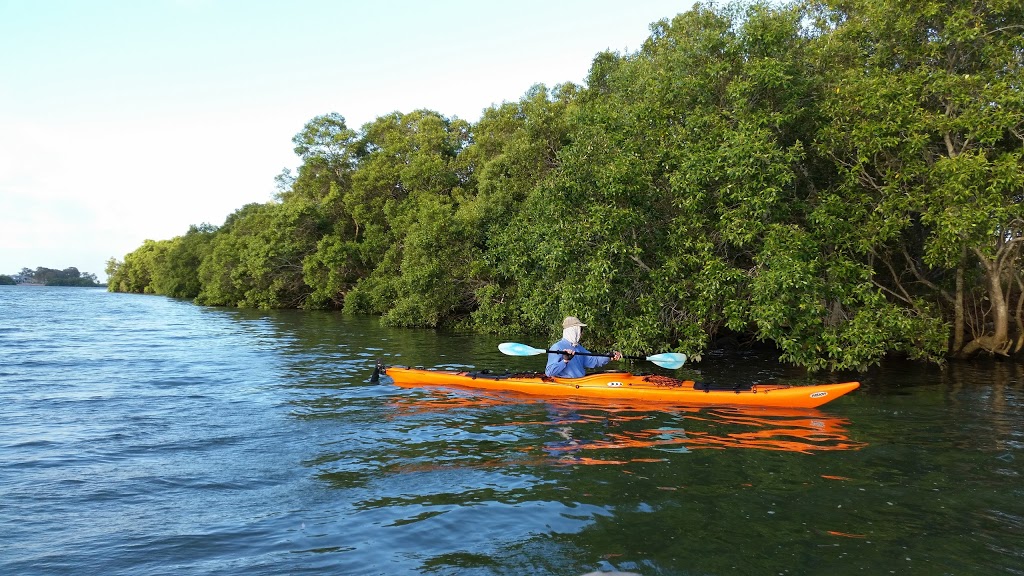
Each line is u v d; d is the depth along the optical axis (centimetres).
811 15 1266
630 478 479
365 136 3525
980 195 871
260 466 522
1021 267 1173
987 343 1134
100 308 3606
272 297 3422
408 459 534
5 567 340
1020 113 854
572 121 1477
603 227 1077
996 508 418
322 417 699
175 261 5466
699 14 1451
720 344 1402
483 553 352
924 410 726
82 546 368
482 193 2041
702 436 603
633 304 1174
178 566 341
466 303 2203
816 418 681
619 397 788
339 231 3234
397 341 1622
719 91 1145
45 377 1011
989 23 990
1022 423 660
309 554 354
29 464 532
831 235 988
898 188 964
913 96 933
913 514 407
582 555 348
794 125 1075
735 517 401
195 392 866
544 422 663
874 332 939
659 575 325
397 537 375
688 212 1066
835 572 328
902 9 975
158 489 468
